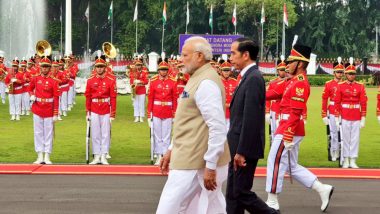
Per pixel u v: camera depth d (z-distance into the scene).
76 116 25.69
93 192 11.04
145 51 81.31
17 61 25.05
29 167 13.64
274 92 10.46
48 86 14.23
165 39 78.25
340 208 10.05
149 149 16.92
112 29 73.75
